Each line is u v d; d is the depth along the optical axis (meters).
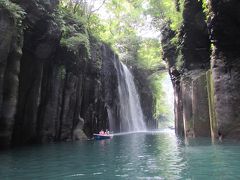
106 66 43.28
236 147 17.48
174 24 30.17
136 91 60.12
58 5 26.50
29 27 21.88
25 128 24.12
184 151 17.22
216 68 22.31
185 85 28.50
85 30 31.69
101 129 38.47
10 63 19.25
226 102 21.47
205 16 25.48
